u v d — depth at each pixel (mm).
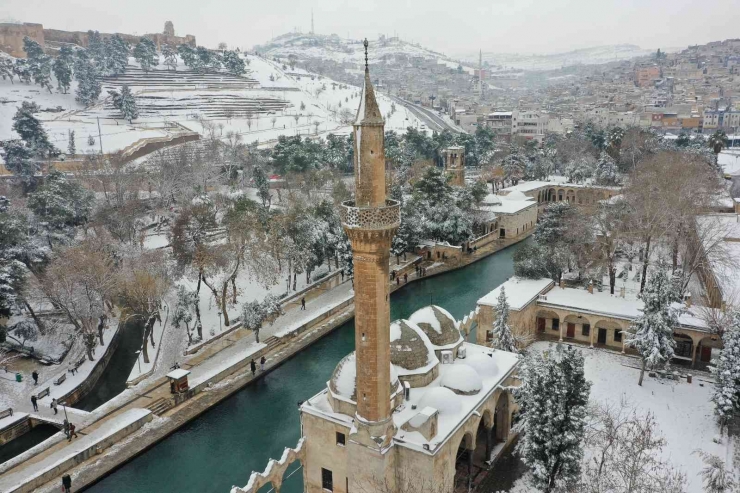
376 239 32719
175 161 136500
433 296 85562
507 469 43344
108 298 67312
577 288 73188
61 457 45188
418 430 36625
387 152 160000
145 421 51406
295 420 53094
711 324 56594
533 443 36688
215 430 51656
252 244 75500
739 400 44750
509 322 62562
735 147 198250
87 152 152750
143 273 64500
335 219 91938
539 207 144500
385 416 35969
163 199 114812
